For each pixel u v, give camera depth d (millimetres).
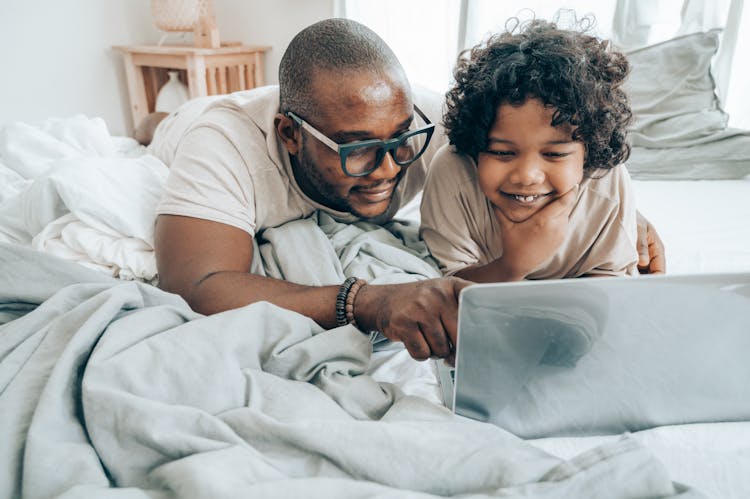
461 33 2129
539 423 518
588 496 392
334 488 382
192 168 730
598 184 796
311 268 727
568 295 443
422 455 425
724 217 1208
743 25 1754
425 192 860
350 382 544
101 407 444
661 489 395
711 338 471
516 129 681
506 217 774
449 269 829
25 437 438
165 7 2305
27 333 546
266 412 490
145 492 391
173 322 574
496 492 392
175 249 693
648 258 922
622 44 1896
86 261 807
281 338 568
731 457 473
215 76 2533
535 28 779
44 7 2301
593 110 682
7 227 888
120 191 847
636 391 501
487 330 456
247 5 2705
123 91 2658
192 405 480
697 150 1526
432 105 1018
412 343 557
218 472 384
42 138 1202
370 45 670
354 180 706
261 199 774
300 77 677
